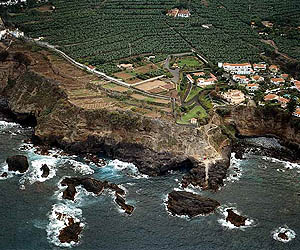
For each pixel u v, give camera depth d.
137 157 152.25
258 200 134.75
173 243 116.44
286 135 164.38
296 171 150.38
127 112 160.88
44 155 159.25
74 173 147.88
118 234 119.44
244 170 150.75
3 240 116.50
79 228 120.81
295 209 131.12
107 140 157.38
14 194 136.25
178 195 132.38
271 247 115.69
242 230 121.75
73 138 160.75
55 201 133.00
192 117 159.38
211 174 142.88
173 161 147.50
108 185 140.25
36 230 120.56
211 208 129.12
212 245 116.00
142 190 139.00
